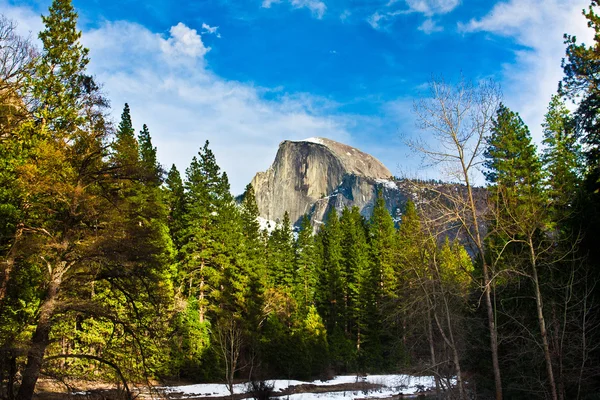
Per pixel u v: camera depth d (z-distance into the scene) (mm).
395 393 38844
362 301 55688
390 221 60000
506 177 23391
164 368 30719
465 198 16703
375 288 55031
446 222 16688
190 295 42250
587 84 21312
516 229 17719
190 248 44500
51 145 17000
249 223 60281
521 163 25656
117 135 18812
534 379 19047
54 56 23125
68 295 16797
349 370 50156
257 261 53625
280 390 37094
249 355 39844
